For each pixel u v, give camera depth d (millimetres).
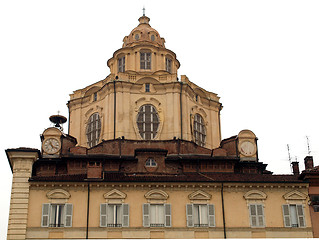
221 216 46344
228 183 47188
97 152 55000
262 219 46625
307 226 46812
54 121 59812
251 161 55250
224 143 57062
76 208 45156
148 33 68875
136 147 55688
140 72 65000
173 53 67938
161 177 47906
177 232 45281
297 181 48000
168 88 60531
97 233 44500
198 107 63188
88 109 62625
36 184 45469
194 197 46531
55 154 53906
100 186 45906
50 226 44438
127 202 45750
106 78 62719
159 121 59500
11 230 43844
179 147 56219
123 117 58656
